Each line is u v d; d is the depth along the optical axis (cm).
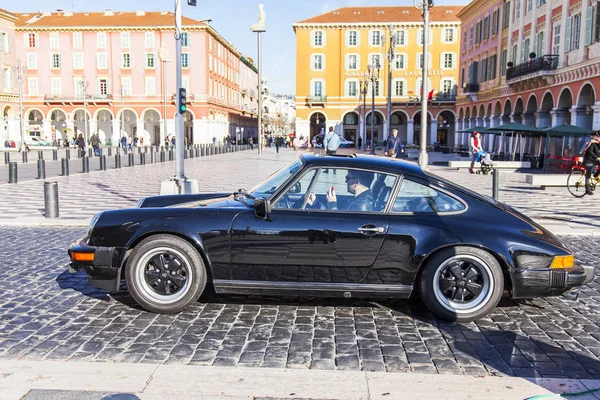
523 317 507
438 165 3188
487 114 4628
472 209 499
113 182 1892
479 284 489
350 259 483
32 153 4688
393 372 380
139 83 6894
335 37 6912
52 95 6862
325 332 459
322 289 489
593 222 1075
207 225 487
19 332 450
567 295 525
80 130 7244
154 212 501
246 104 10425
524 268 480
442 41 6875
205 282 499
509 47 4019
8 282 605
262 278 491
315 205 496
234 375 368
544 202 1412
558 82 3081
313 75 6988
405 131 7188
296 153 4950
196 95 6894
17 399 331
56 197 1066
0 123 6159
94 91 6894
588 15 2700
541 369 392
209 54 7044
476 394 346
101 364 384
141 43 6825
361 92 6881
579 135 2500
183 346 423
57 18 7219
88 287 587
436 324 485
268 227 483
